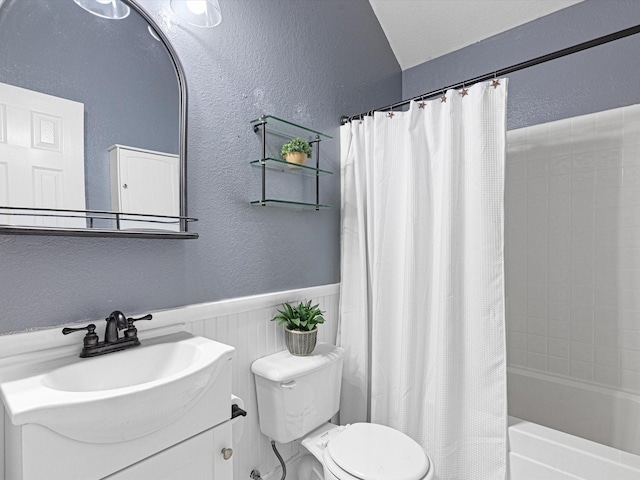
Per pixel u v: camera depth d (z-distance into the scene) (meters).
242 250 1.50
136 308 1.18
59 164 0.99
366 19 2.21
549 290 2.04
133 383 1.04
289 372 1.41
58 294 1.03
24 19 0.95
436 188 1.62
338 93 1.99
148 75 1.18
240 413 1.10
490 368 1.47
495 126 1.46
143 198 1.16
